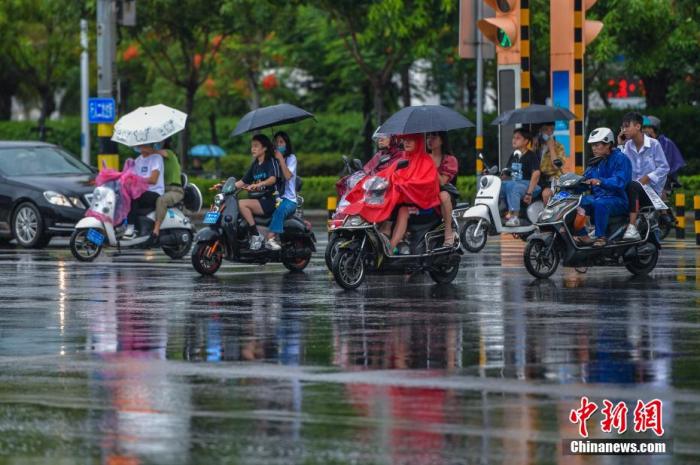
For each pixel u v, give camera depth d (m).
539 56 91.56
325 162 103.69
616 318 29.03
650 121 52.47
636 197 38.16
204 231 39.97
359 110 114.69
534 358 23.66
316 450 16.70
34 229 53.81
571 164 59.19
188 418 18.62
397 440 17.23
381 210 35.09
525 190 49.69
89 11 89.12
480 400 19.83
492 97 114.25
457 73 108.50
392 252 35.56
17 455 16.55
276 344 25.56
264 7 88.69
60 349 25.03
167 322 28.88
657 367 22.64
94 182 47.34
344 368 22.75
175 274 40.53
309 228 41.03
